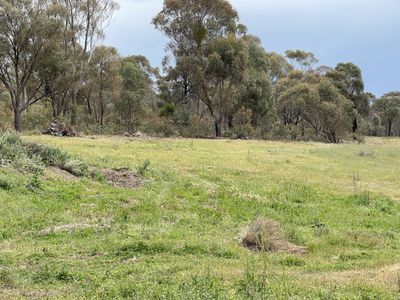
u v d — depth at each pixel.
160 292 6.25
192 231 10.38
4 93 64.31
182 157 23.91
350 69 74.75
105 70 53.06
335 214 13.42
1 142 15.22
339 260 8.80
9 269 7.32
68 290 6.50
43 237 9.31
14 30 39.66
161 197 13.44
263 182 18.16
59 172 15.03
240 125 52.00
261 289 6.43
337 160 27.81
